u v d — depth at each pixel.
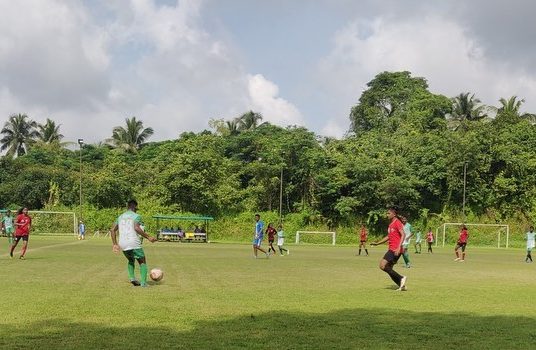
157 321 8.19
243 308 9.59
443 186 66.06
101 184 63.66
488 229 64.50
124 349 6.41
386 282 14.92
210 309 9.40
